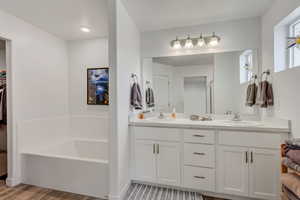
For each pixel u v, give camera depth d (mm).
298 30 1781
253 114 2338
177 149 2074
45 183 2156
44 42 2713
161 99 2697
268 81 2078
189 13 2184
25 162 2254
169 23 2469
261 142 1782
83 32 2809
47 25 2525
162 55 2682
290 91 1663
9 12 2131
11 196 1954
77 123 3186
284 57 1902
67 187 2059
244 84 2377
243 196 1869
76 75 3189
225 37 2430
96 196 1948
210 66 2506
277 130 1723
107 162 1910
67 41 3215
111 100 1880
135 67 2521
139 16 2254
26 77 2391
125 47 2111
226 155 1904
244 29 2355
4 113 3061
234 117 2305
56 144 2803
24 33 2361
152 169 2166
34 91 2520
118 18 1883
